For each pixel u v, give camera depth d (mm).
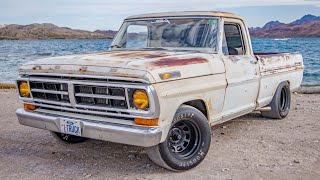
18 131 6246
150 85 3586
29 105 4625
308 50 71875
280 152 5020
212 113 4645
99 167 4418
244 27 5574
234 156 4840
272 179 4020
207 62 4480
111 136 3812
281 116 7047
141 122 3691
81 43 132875
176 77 3895
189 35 5094
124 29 5781
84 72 3904
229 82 4828
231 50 5293
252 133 6066
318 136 5852
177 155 4184
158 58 4062
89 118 4035
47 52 73312
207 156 4828
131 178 4055
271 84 6359
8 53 68250
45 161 4652
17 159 4730
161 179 4012
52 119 4273
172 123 3988
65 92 4102
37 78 4340
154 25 5434
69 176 4129
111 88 3787
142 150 5066
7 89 13438
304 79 25328
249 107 5637
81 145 5340
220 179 4008
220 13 5125
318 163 4559
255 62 5633
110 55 4434
